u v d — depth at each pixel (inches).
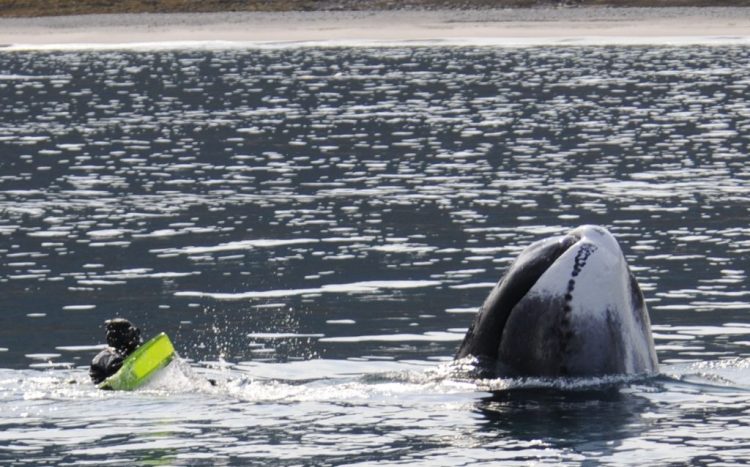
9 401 1441.9
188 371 1568.7
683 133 4503.0
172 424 1336.1
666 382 1401.3
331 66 7667.3
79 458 1228.5
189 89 6555.1
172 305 2078.0
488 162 3868.1
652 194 3198.8
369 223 2839.6
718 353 1695.4
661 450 1205.1
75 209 3095.5
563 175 3565.5
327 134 4640.8
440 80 6737.2
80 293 2178.9
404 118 5123.0
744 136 4397.1
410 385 1453.0
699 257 2410.2
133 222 2901.1
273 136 4616.1
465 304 2042.3
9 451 1253.7
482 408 1334.9
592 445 1218.6
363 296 2116.1
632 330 1339.8
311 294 2142.0
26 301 2119.8
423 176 3585.1
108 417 1370.6
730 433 1254.9
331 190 3348.9
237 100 5984.3
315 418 1347.2
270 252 2524.6
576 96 5871.1
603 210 2967.5
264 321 1946.4
